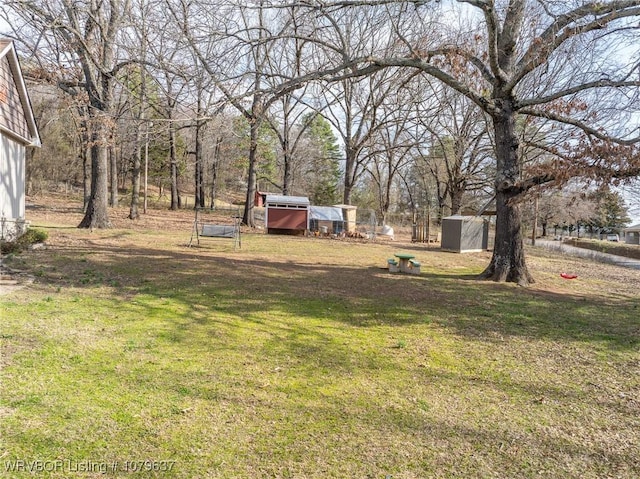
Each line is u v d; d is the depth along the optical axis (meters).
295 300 7.08
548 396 3.91
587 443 3.10
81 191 34.59
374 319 6.22
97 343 4.45
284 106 26.64
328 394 3.68
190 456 2.66
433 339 5.43
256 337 5.07
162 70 10.79
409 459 2.78
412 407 3.53
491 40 8.73
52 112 24.45
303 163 42.12
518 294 8.62
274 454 2.74
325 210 22.89
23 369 3.68
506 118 9.63
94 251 10.62
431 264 13.37
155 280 7.84
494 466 2.76
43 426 2.85
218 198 49.03
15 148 12.59
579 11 8.38
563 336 5.87
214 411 3.25
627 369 4.69
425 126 28.14
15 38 13.52
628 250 28.03
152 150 34.78
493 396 3.85
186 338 4.83
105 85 13.91
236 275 8.96
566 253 23.27
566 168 7.93
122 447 2.70
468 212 37.84
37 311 5.34
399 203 50.53
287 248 15.02
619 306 8.09
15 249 9.70
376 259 13.41
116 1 13.99
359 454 2.80
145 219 21.77
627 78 8.41
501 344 5.39
